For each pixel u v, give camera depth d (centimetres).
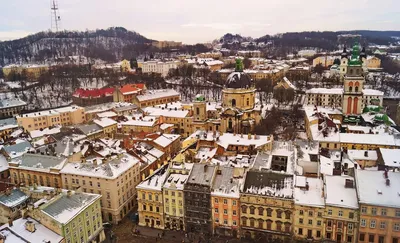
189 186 11256
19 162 13988
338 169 11588
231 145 15162
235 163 13062
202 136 16388
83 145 15475
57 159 13512
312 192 10631
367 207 9644
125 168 12850
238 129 19812
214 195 11000
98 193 12381
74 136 19050
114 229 12012
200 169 11812
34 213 9900
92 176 12319
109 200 12269
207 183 11212
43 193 11294
